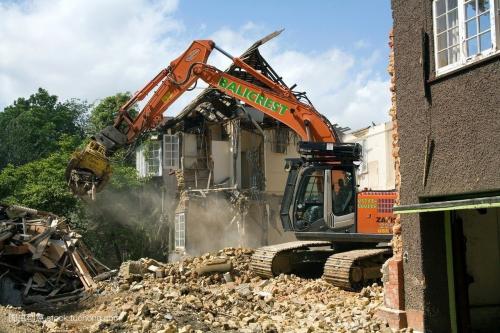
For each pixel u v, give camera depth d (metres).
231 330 9.26
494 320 9.27
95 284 15.55
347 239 13.81
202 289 13.15
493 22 7.04
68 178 17.09
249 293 12.70
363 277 12.91
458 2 7.66
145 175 29.88
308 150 14.34
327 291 12.80
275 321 10.17
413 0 8.52
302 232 14.37
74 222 26.89
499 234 9.43
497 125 6.95
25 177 28.34
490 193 7.26
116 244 27.97
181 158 29.88
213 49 18.61
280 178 29.73
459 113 7.57
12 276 16.08
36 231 17.81
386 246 14.22
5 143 40.97
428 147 8.11
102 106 37.53
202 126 30.33
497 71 6.95
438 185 7.96
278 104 17.70
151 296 11.97
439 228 8.46
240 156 29.50
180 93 18.47
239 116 29.03
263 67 26.84
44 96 49.72
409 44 8.60
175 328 8.66
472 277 9.23
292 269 15.23
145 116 18.56
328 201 14.16
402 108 8.76
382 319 9.09
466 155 7.45
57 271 16.44
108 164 17.16
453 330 8.37
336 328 9.30
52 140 43.47
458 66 7.62
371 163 26.25
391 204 13.50
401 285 8.77
